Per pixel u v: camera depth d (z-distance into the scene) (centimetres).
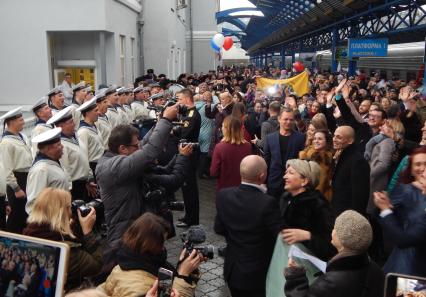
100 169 381
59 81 1401
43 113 637
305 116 973
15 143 571
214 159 557
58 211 321
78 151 570
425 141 538
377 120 618
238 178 553
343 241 264
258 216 352
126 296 259
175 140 592
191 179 659
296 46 4531
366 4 1734
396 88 1501
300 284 280
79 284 322
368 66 2670
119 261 276
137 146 398
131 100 973
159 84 1272
